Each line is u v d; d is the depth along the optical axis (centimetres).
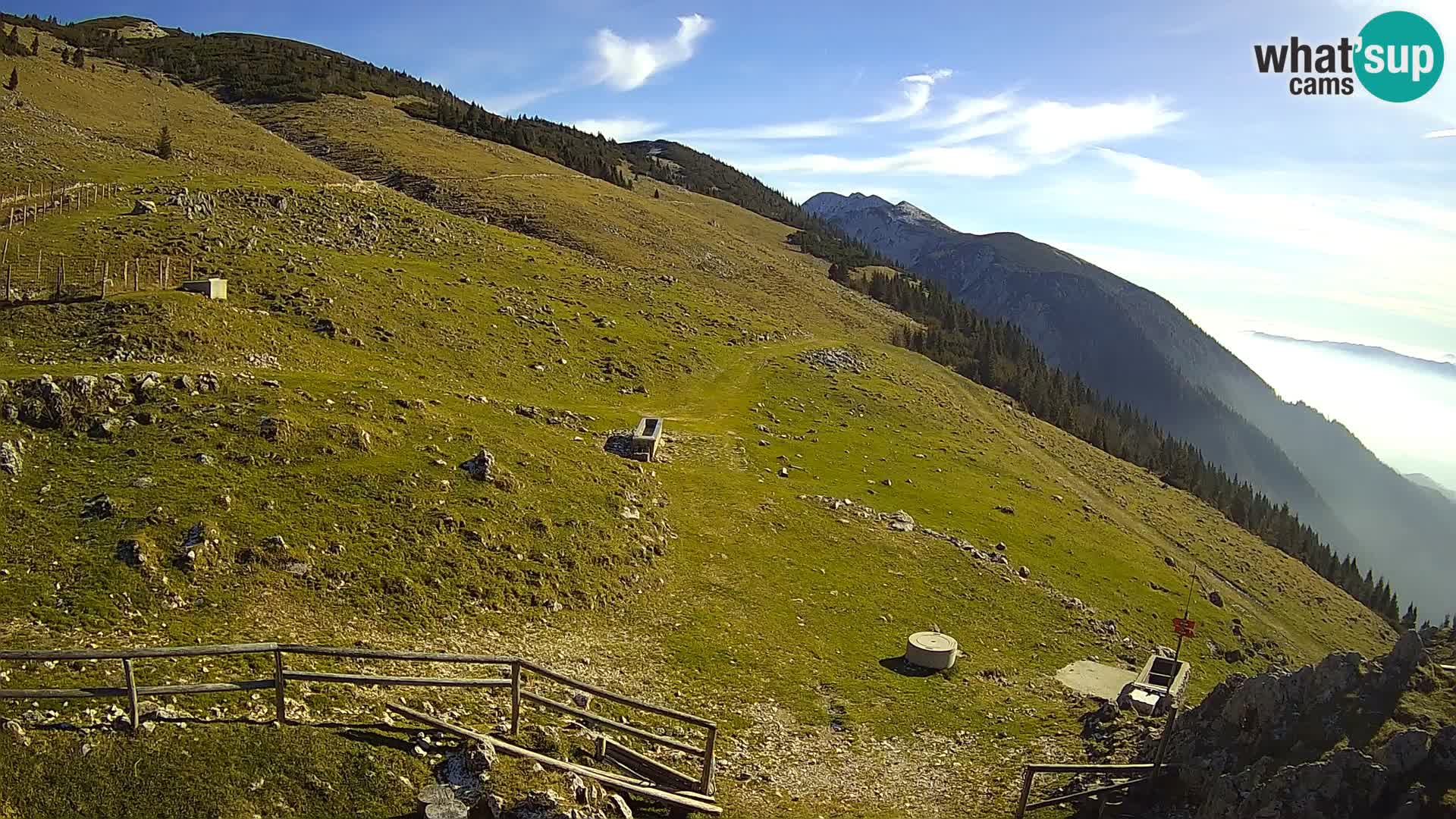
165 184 8888
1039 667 4566
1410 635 2400
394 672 2800
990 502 7725
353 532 3538
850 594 4850
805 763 2994
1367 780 1977
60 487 3281
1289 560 13275
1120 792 2531
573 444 5644
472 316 7881
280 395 4353
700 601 4244
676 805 2344
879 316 17225
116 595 2752
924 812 2714
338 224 9262
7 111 10538
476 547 3788
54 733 1906
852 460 7681
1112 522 9362
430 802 1978
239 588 3006
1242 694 2508
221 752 1980
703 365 9362
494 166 17475
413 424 4638
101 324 5006
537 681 3023
